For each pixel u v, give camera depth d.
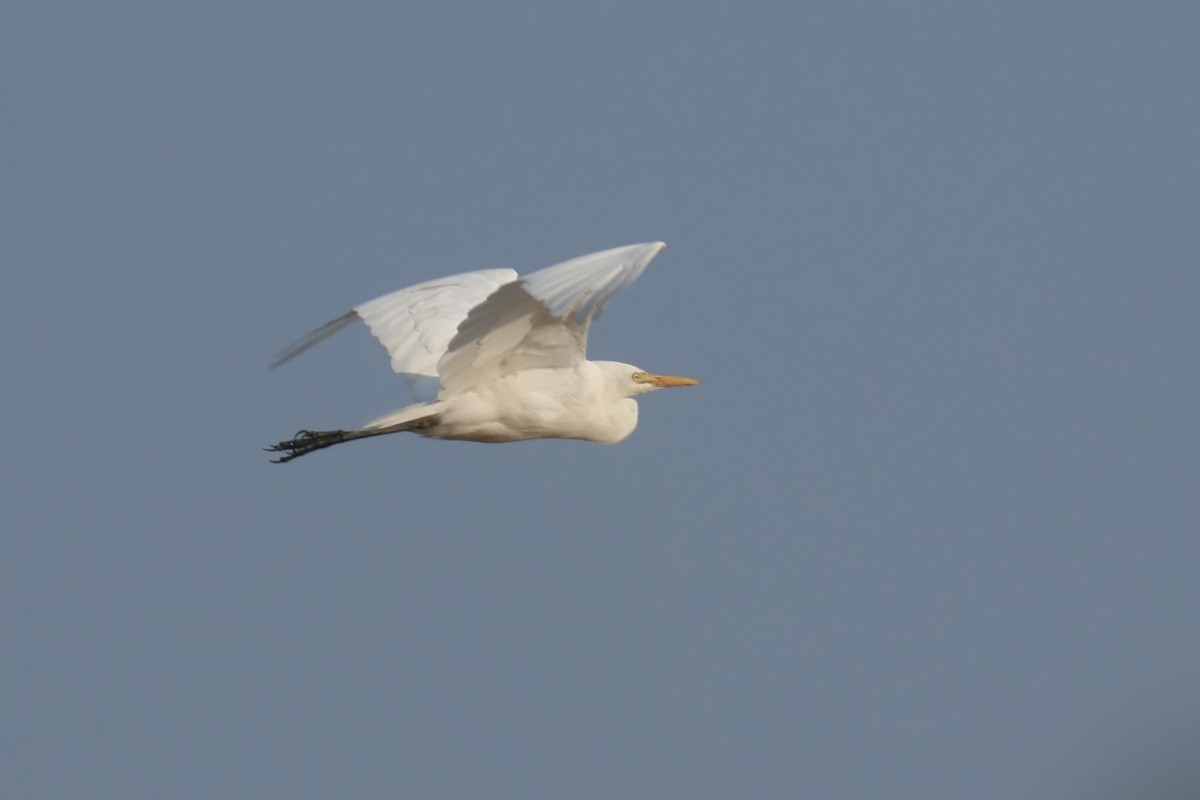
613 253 10.42
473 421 13.45
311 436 13.62
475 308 11.48
